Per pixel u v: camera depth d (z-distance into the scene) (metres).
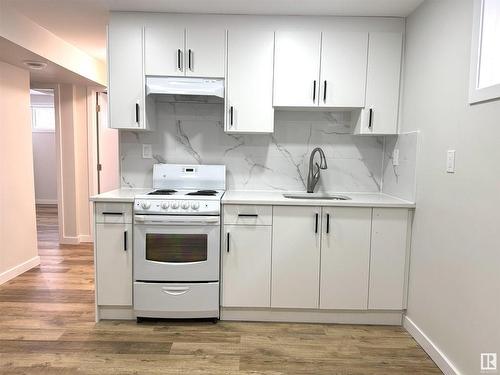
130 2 2.40
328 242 2.45
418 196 2.35
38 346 2.17
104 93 4.62
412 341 2.32
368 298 2.48
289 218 2.44
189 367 2.00
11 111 3.24
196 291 2.44
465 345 1.80
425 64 2.27
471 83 1.76
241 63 2.58
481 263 1.68
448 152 1.98
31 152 3.55
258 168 2.98
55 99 4.32
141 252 2.40
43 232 5.20
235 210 2.44
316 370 1.99
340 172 2.98
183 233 2.40
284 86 2.59
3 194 3.17
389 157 2.82
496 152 1.58
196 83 2.57
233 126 2.62
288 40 2.57
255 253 2.46
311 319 2.54
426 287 2.21
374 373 1.97
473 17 1.76
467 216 1.80
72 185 4.45
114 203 2.42
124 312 2.53
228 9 2.50
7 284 3.15
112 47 2.55
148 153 2.94
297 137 2.96
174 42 2.56
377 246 2.45
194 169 2.88
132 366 1.99
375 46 2.58
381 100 2.61
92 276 3.37
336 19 2.61
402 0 2.30
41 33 2.90
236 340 2.28
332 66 2.58
